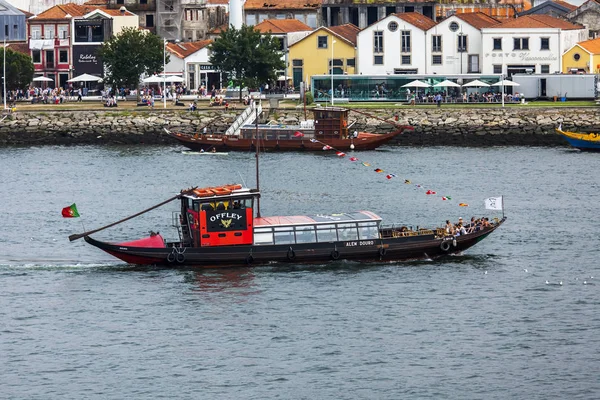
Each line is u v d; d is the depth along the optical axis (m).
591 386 178.00
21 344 194.88
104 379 180.88
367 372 183.00
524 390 176.88
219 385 178.50
